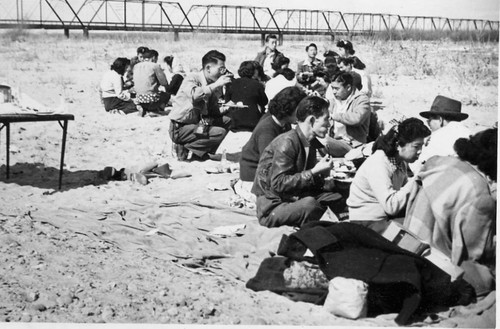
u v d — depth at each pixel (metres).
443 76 15.52
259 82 10.50
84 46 21.67
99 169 8.49
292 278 5.26
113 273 5.53
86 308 4.95
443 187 5.27
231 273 5.67
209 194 7.46
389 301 5.05
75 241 6.10
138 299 5.09
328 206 6.41
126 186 7.78
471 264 5.23
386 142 5.70
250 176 7.29
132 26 24.59
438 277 4.99
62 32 24.69
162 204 7.12
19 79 15.31
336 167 7.29
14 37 22.64
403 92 13.97
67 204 7.09
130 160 8.95
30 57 18.97
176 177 8.12
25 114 7.11
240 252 6.01
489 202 5.20
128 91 12.84
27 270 5.45
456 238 5.22
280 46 22.30
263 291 5.34
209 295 5.20
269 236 6.21
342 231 5.18
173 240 6.26
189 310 4.96
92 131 10.55
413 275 4.84
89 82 15.43
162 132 10.62
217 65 8.85
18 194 7.31
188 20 24.36
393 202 5.55
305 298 5.21
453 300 5.10
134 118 11.70
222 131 8.92
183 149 8.95
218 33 23.94
